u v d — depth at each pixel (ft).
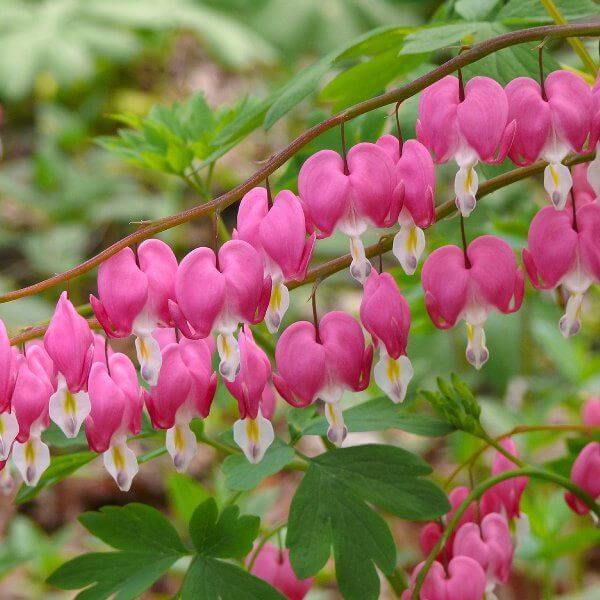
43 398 2.31
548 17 2.58
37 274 6.33
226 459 2.56
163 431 2.64
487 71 2.50
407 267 2.28
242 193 2.28
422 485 2.50
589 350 5.03
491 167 2.50
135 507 2.53
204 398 2.35
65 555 4.65
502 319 4.10
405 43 2.51
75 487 5.11
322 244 5.57
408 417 2.59
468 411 2.57
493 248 2.36
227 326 2.27
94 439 2.33
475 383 4.08
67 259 6.16
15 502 2.63
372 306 2.33
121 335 2.28
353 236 2.27
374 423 2.58
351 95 2.67
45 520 4.98
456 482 3.86
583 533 3.02
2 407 2.29
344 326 2.35
